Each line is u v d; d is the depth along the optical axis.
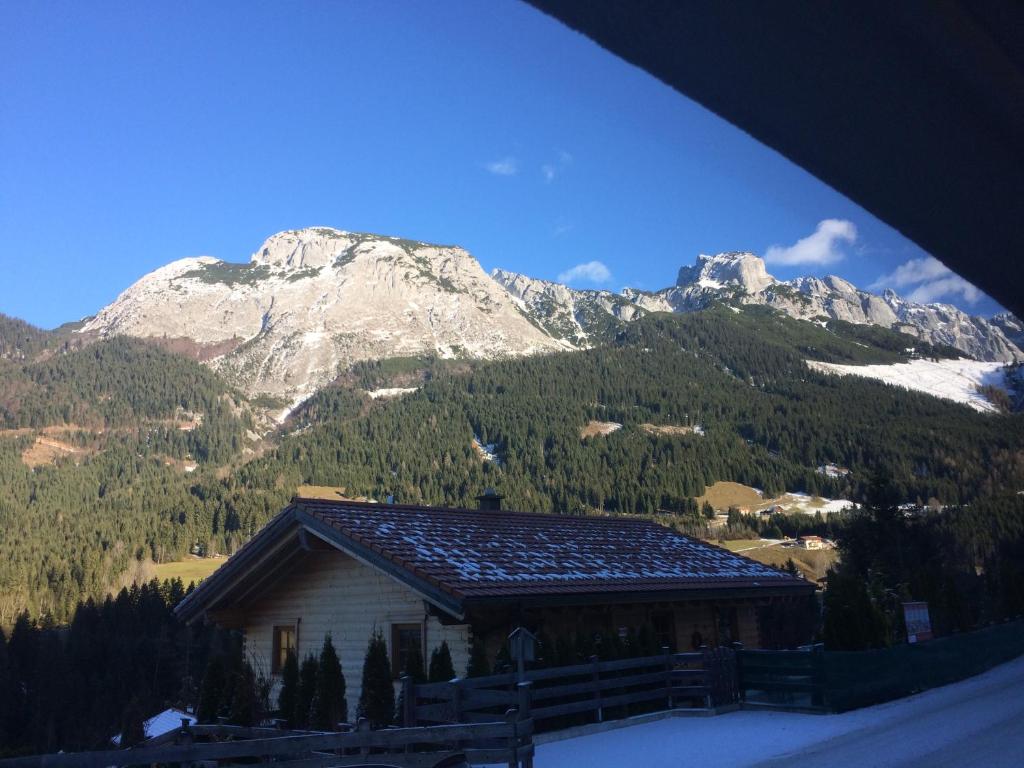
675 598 16.14
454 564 13.52
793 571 44.34
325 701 11.92
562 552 16.42
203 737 11.96
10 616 60.56
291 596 16.23
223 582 15.91
